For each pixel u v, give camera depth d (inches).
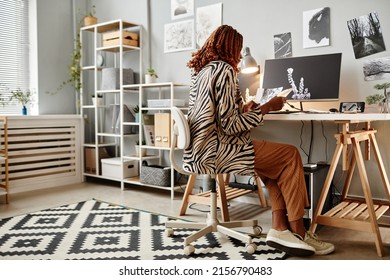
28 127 148.3
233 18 132.3
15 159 145.4
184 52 145.9
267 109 80.4
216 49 80.4
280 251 82.5
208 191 121.0
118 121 156.3
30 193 144.3
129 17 163.5
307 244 77.4
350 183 111.5
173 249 83.8
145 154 151.0
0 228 99.4
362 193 110.0
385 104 101.5
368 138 95.0
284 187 79.7
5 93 156.6
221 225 89.1
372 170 107.9
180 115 77.9
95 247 85.0
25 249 83.8
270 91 112.7
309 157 118.4
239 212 119.0
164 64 152.3
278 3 122.0
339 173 112.8
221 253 81.4
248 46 128.9
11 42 158.7
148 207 122.6
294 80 111.7
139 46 158.9
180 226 92.0
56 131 158.2
